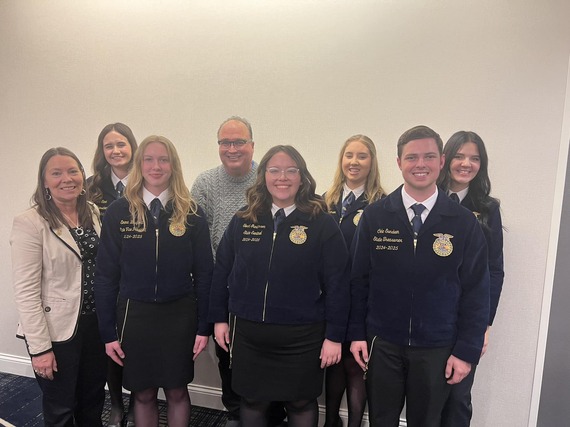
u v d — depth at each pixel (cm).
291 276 163
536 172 174
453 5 175
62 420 178
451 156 180
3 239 248
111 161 222
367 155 189
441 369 155
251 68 200
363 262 166
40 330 166
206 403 228
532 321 184
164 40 210
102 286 177
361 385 194
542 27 167
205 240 186
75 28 222
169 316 178
